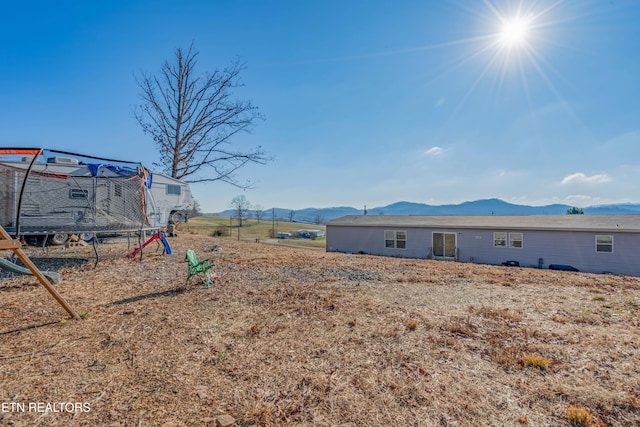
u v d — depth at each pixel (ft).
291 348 9.47
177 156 56.44
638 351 9.39
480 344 9.90
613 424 6.29
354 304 13.91
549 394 7.24
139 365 8.31
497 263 54.95
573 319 12.30
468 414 6.55
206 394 7.10
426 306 13.85
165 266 22.20
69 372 7.89
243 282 17.93
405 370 8.27
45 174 21.21
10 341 9.61
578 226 49.62
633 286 19.66
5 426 5.85
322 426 6.15
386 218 70.64
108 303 13.61
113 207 23.82
